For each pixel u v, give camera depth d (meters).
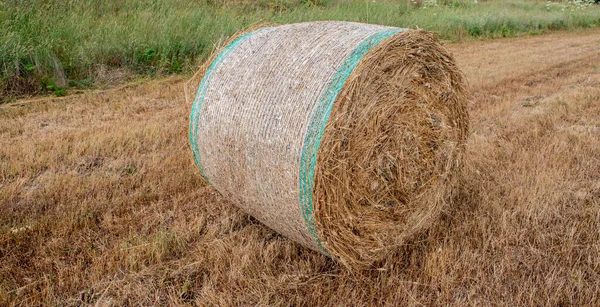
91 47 8.23
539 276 3.21
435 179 3.76
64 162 5.04
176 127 6.15
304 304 3.09
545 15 18.59
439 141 3.71
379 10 13.95
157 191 4.55
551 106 7.03
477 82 8.62
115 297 3.15
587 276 3.27
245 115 3.24
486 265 3.41
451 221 3.99
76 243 3.69
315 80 2.97
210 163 3.66
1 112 6.46
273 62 3.29
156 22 9.49
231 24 10.12
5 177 4.66
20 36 7.67
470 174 4.73
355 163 3.04
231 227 3.92
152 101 7.26
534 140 5.64
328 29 3.36
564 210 4.07
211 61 3.78
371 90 3.00
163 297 3.15
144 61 8.86
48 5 9.06
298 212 3.07
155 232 3.86
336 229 3.04
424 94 3.46
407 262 3.54
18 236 3.68
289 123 2.97
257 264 3.44
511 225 3.83
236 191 3.56
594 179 4.67
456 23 15.00
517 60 10.94
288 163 2.98
